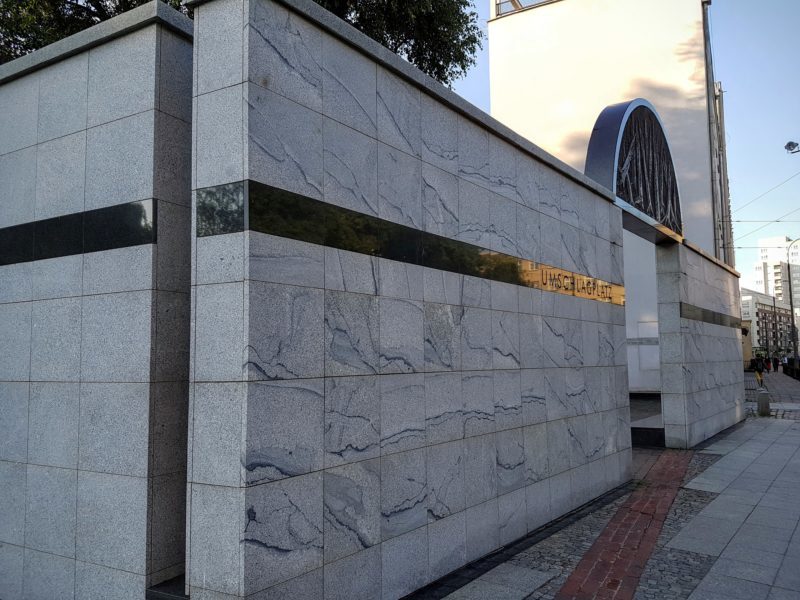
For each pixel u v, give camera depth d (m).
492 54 29.38
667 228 13.16
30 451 5.28
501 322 7.16
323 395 4.65
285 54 4.57
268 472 4.13
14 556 5.27
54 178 5.39
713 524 7.73
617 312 10.41
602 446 9.41
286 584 4.20
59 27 11.60
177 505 4.72
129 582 4.55
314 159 4.76
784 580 5.87
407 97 5.89
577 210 9.33
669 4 26.14
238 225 4.19
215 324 4.23
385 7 12.41
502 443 6.96
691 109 25.33
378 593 5.02
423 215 5.98
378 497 5.11
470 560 6.25
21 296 5.50
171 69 4.96
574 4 27.78
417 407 5.68
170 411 4.73
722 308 17.78
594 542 6.99
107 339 4.89
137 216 4.82
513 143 7.62
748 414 20.81
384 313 5.37
